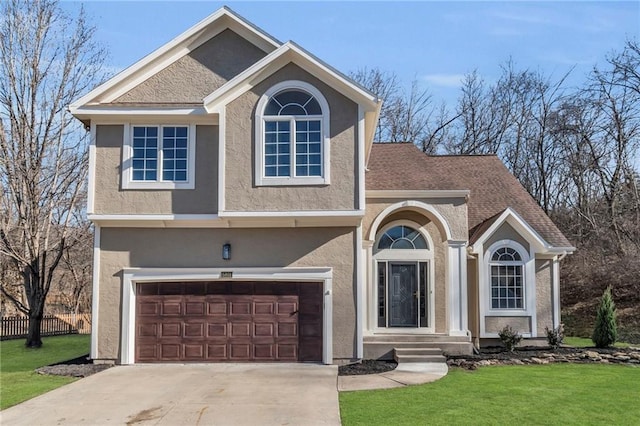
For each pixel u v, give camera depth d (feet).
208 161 53.36
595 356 56.18
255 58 57.82
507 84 143.54
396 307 62.64
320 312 52.95
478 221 69.41
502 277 64.18
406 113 151.12
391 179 62.13
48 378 46.60
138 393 40.24
